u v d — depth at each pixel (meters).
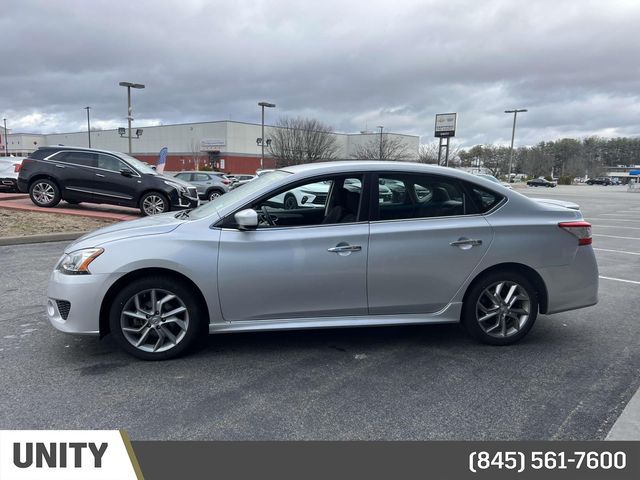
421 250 4.01
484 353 4.19
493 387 3.56
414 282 4.05
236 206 3.94
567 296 4.32
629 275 7.51
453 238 4.07
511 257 4.16
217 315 3.88
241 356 4.06
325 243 3.89
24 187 12.78
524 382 3.64
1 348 4.15
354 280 3.95
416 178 4.13
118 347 4.20
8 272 6.92
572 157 120.06
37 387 3.46
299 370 3.80
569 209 4.45
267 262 3.83
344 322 4.02
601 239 12.16
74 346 4.20
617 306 5.68
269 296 3.89
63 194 12.68
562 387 3.57
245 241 3.82
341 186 4.05
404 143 73.81
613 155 141.38
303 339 4.46
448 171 4.22
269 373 3.74
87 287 3.70
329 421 3.08
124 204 12.62
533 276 4.26
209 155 72.31
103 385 3.50
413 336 4.59
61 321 3.80
